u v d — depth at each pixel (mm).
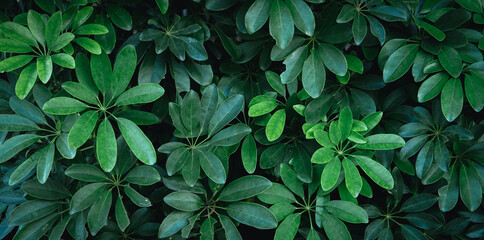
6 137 1423
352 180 1322
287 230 1362
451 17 1382
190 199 1366
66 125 1325
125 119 1299
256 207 1367
